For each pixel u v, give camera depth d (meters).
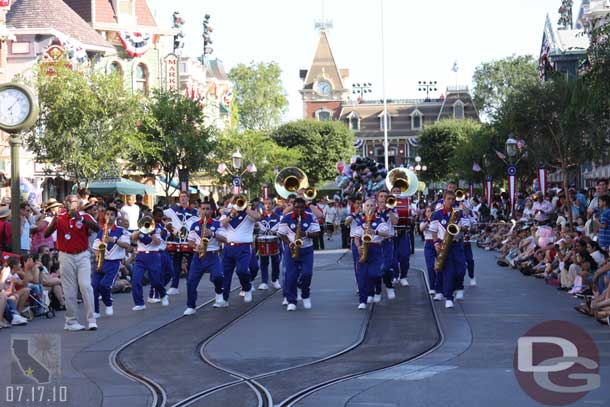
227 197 19.66
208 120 71.62
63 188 44.12
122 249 15.95
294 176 18.34
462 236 16.27
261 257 20.27
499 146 52.88
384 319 14.64
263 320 14.83
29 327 14.47
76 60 42.75
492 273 22.95
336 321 14.48
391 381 9.65
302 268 16.16
